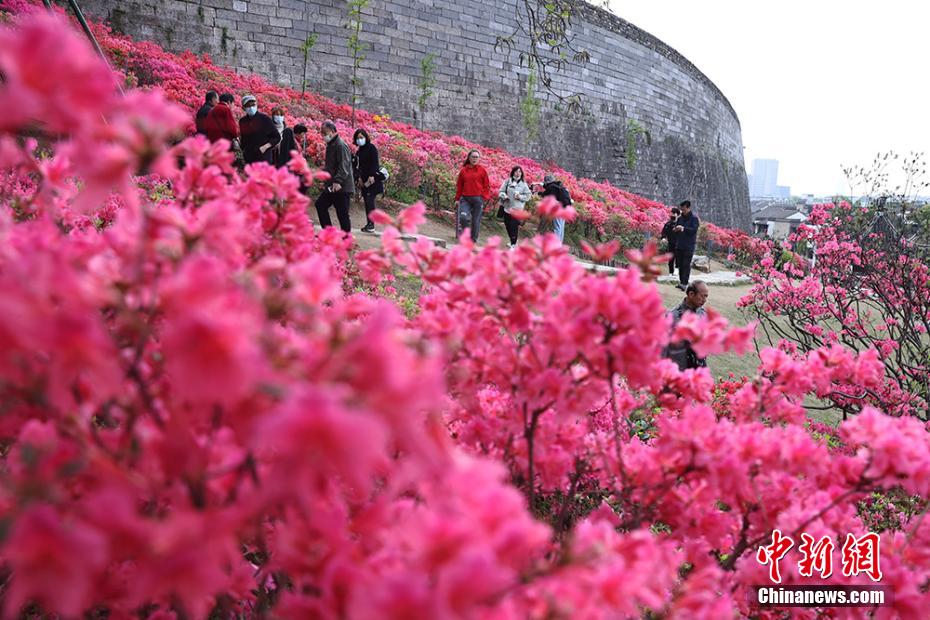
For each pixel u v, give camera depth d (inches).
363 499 46.3
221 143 58.1
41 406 35.1
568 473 86.6
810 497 66.2
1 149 39.4
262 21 736.3
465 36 916.6
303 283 35.1
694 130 1405.0
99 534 28.5
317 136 533.0
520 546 29.9
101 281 34.9
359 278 195.2
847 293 318.3
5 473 45.7
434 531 29.1
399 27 847.1
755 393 77.5
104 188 32.5
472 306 68.5
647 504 64.7
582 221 657.6
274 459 42.5
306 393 24.8
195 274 29.6
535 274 65.1
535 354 61.7
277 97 659.4
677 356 171.3
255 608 67.5
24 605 56.1
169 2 675.4
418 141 680.4
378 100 832.3
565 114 1051.9
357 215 485.4
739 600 72.5
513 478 80.0
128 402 35.5
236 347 27.4
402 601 25.8
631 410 88.4
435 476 35.9
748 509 69.2
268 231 71.2
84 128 30.7
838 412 302.2
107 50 540.4
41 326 28.2
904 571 60.9
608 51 1119.6
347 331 33.1
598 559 35.2
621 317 53.7
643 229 733.9
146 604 51.4
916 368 248.7
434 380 29.2
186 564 29.5
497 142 960.3
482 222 575.2
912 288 308.5
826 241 343.0
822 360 77.4
